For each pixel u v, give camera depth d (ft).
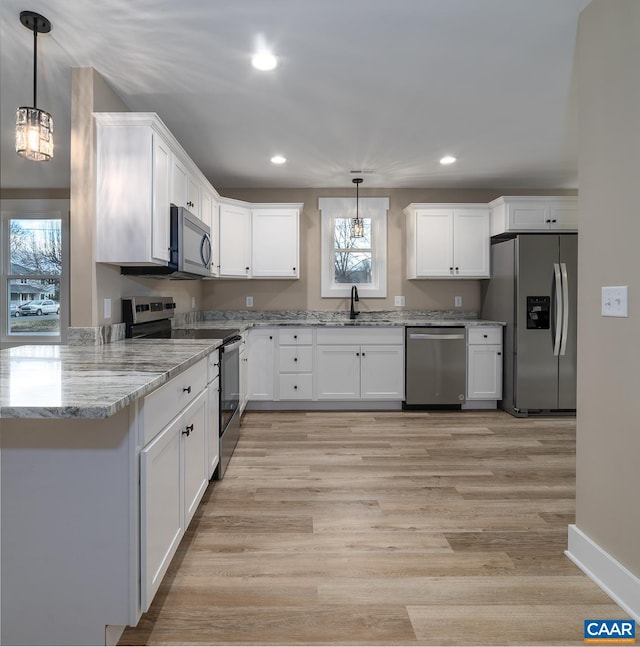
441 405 13.88
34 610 4.09
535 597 5.13
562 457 9.64
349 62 7.50
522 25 6.52
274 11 6.11
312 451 9.95
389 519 6.91
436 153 12.00
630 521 4.97
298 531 6.53
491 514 7.09
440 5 6.06
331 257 15.53
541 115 9.68
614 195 5.22
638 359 4.87
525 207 13.55
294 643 4.40
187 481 5.83
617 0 5.15
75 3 5.85
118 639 4.39
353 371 13.60
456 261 14.46
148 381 4.28
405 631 4.58
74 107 7.45
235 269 13.79
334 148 11.57
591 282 5.65
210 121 9.84
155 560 4.48
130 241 7.57
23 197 15.14
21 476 4.04
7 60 7.26
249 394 13.47
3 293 14.90
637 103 4.86
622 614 4.88
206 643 4.40
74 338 7.45
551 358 12.92
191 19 6.24
